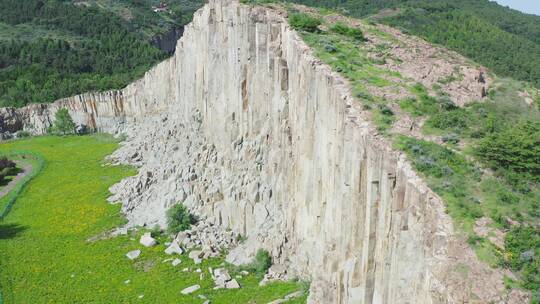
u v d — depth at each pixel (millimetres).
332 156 48625
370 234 40875
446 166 38656
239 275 60344
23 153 117000
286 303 52656
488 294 29922
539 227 33312
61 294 59406
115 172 100312
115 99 135000
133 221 78125
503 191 36500
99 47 182125
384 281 39250
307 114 54406
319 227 52312
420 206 36000
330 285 48281
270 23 66125
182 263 64375
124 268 64375
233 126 73062
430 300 31812
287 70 61531
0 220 80562
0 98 148250
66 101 139875
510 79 59000
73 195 89312
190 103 92250
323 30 66938
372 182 40625
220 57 77375
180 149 88562
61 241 72812
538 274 30547
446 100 49312
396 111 46969
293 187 58875
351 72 53375
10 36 184500
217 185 72875
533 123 42844
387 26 76438
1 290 60438
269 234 62594
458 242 32812
